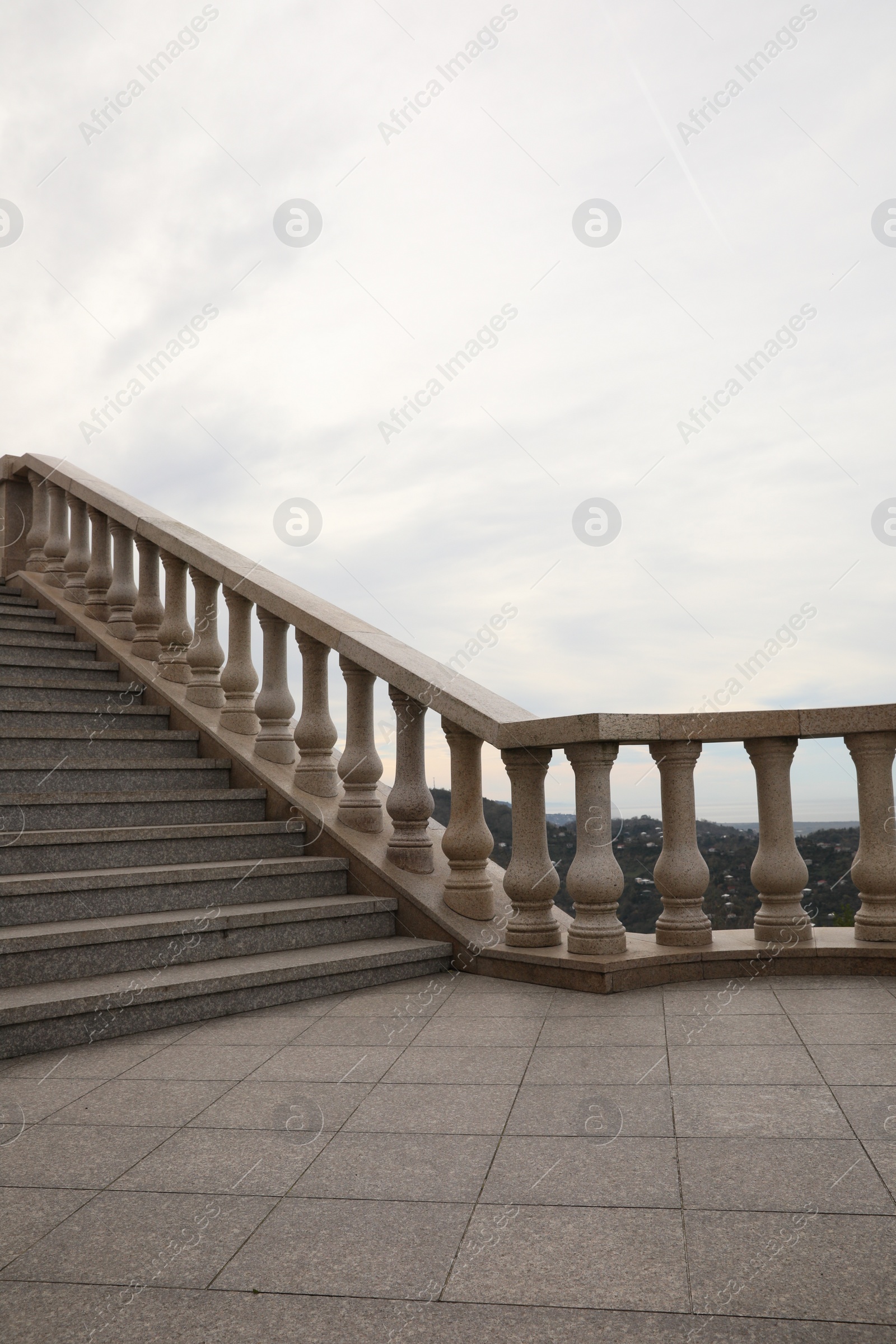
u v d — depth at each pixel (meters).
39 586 9.52
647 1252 2.08
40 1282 2.03
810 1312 1.80
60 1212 2.38
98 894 4.82
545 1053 3.69
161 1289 1.98
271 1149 2.77
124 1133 2.93
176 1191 2.49
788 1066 3.38
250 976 4.48
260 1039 3.99
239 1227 2.27
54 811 5.63
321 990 4.77
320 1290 1.96
